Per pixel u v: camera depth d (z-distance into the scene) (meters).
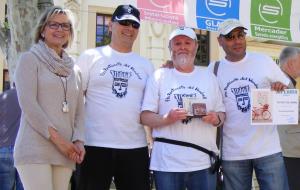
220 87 4.20
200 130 3.85
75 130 3.61
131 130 3.95
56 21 3.55
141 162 4.00
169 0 6.72
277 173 4.02
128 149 3.92
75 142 3.56
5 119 4.50
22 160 3.31
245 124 4.07
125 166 3.93
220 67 4.29
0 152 4.47
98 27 13.38
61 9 3.61
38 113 3.30
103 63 4.01
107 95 3.93
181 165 3.74
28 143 3.33
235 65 4.21
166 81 3.95
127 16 4.04
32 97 3.33
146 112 3.93
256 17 7.43
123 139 3.90
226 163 4.15
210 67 4.38
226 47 4.20
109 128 3.89
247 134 4.06
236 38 4.13
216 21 7.05
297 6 7.82
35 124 3.30
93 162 3.87
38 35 3.64
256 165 4.05
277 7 7.62
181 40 3.98
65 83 3.50
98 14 13.40
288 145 4.80
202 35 14.39
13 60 6.12
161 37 13.69
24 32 6.05
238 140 4.08
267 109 4.01
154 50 13.61
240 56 4.18
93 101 3.96
